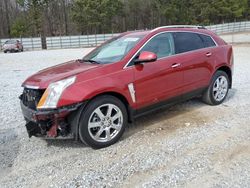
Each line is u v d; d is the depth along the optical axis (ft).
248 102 19.48
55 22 208.13
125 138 13.87
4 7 203.72
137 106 13.96
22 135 14.78
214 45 18.38
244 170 10.69
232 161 11.39
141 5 211.82
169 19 203.41
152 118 16.58
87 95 11.94
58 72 13.28
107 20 191.42
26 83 13.14
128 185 10.07
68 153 12.57
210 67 17.69
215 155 11.93
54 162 11.82
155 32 15.16
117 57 13.99
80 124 12.17
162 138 13.74
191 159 11.63
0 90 25.86
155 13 212.02
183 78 16.01
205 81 17.57
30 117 12.33
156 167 11.15
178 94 15.96
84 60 15.47
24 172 11.14
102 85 12.44
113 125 13.14
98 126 12.66
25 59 59.11
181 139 13.57
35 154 12.59
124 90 13.23
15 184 10.36
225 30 161.07
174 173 10.67
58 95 11.63
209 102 18.61
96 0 182.70
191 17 200.64
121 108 13.30
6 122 16.84
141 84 13.91
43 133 12.25
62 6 207.92
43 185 10.25
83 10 183.73
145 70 14.03
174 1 196.24
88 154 12.39
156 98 14.74
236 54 57.06
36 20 150.92
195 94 17.26
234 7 202.08
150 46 14.66
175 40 16.03
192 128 14.93
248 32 158.81
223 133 14.19
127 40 15.16
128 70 13.47
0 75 35.47
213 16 203.82
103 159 11.92
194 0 198.49
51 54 73.61
